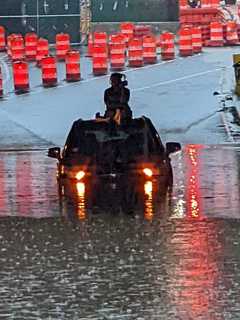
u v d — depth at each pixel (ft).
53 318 66.90
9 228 100.58
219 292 72.69
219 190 124.26
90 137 132.57
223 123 194.90
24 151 170.91
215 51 305.73
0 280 77.51
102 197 119.85
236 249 88.12
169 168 130.72
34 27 336.29
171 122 196.54
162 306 69.26
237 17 381.40
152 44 280.10
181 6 377.91
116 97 134.72
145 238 93.81
